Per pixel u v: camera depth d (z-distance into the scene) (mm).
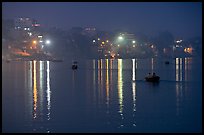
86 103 53719
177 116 42719
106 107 49875
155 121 40000
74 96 62188
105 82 88688
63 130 35875
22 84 84438
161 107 49531
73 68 151500
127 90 70500
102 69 149625
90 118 41781
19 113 44969
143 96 61375
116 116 43062
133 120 40531
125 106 50656
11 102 54844
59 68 157875
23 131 35500
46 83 87375
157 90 70125
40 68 157500
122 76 107750
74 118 41812
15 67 165500
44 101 56094
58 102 54938
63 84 84625
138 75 111250
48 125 38156
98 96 61812
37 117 42375
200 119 40750
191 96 60812
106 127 37188
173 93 65125
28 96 62250
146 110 47062
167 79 95438
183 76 105500
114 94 64438
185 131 35375
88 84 84125
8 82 89562
